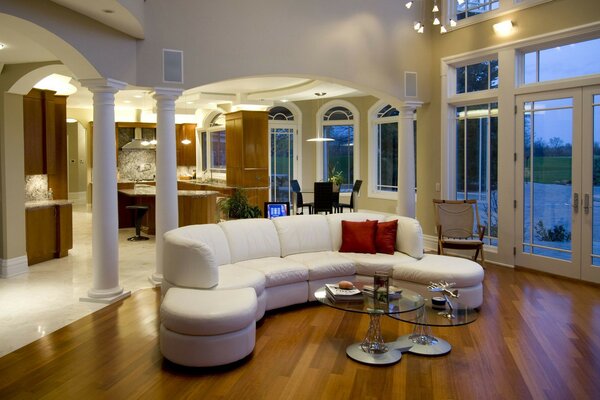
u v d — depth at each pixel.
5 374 3.35
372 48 6.93
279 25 6.22
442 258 5.22
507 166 6.50
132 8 4.58
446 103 7.29
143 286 5.66
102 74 4.86
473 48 6.82
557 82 5.90
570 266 5.88
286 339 4.02
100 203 5.00
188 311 3.44
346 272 5.11
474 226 7.11
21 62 5.73
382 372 3.38
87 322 4.41
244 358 3.62
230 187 10.60
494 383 3.21
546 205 6.12
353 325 4.36
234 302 3.63
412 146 7.41
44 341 3.95
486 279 5.90
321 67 6.54
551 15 5.88
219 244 4.83
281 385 3.20
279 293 4.71
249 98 10.30
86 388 3.15
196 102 10.78
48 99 7.24
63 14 4.39
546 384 3.19
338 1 6.63
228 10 5.88
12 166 6.04
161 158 5.61
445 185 7.36
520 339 3.97
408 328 4.25
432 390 3.12
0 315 4.60
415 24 6.05
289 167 12.17
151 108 12.27
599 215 5.59
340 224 5.74
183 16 5.59
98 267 5.05
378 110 11.19
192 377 3.31
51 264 6.76
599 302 4.95
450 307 3.71
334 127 11.98
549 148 6.05
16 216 6.11
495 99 6.70
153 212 9.35
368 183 11.48
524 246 6.40
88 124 12.78
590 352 3.70
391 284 4.69
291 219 5.55
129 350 3.78
